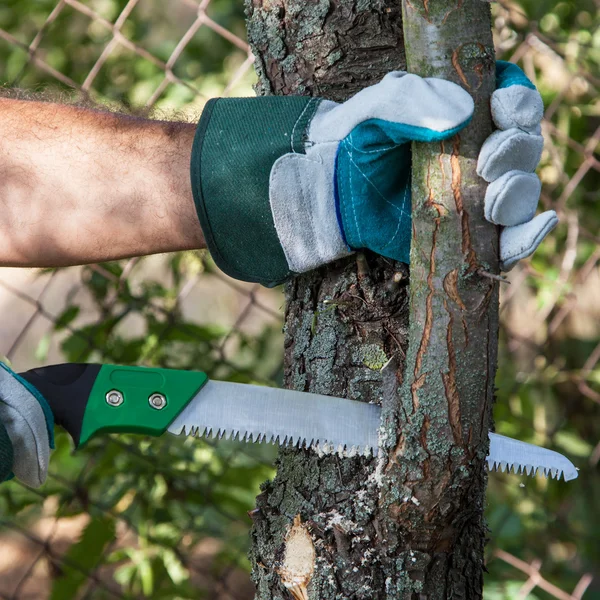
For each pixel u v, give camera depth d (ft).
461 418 4.55
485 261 4.44
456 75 4.31
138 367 5.42
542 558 11.51
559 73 10.77
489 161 4.26
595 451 11.30
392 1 5.14
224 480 9.04
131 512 9.09
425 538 4.90
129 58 10.34
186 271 9.23
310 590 5.18
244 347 9.48
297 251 4.98
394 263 5.08
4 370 5.19
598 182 11.34
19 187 5.42
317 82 5.21
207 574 9.69
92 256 5.53
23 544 12.05
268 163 4.87
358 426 5.12
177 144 5.38
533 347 10.56
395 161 4.71
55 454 8.93
